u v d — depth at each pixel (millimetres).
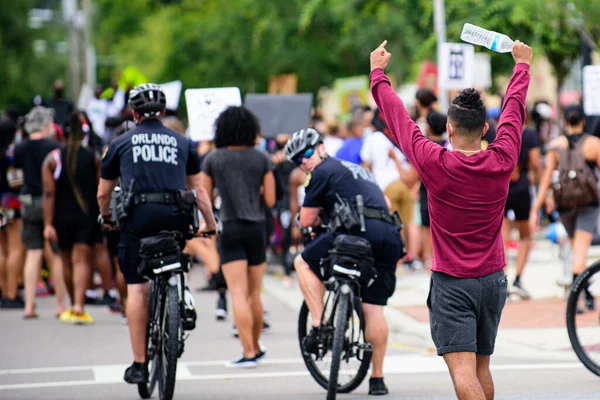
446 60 32844
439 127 29609
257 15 75875
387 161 34781
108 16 132000
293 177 36656
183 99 94312
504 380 20219
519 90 14125
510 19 39062
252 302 22734
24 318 30703
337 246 18219
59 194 28859
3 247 33531
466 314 13664
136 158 18578
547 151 27812
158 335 18219
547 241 46562
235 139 22125
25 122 31344
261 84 81250
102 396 19516
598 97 31656
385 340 19062
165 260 17734
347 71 73875
